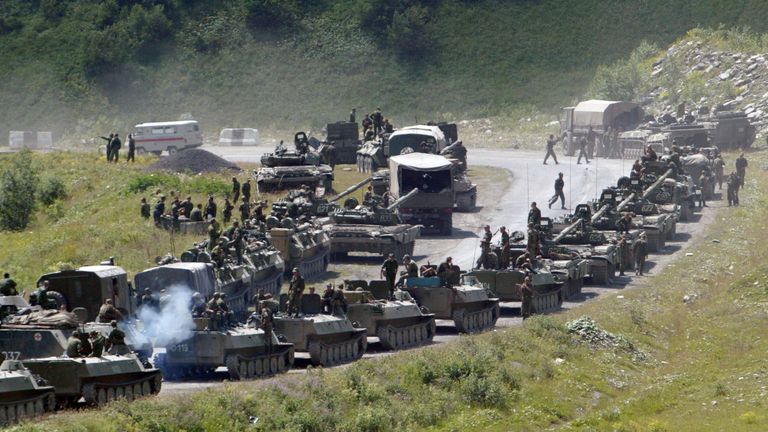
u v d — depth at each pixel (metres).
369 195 197.00
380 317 125.44
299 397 101.62
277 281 161.00
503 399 110.56
